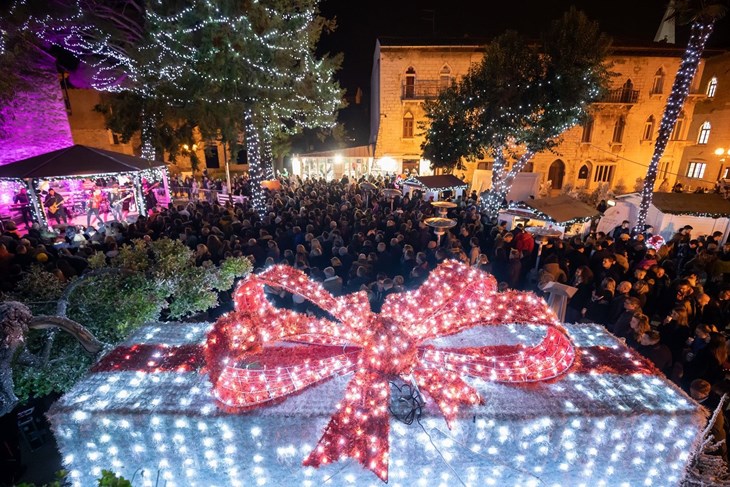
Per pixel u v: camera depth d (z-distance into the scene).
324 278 7.01
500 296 2.70
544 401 2.51
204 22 11.51
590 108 16.25
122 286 3.81
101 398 2.51
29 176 12.03
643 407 2.46
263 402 2.46
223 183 23.19
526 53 13.84
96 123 24.16
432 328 2.74
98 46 18.33
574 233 12.53
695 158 25.77
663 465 2.57
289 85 15.11
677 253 10.36
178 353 2.94
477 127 15.10
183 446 2.48
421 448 2.46
